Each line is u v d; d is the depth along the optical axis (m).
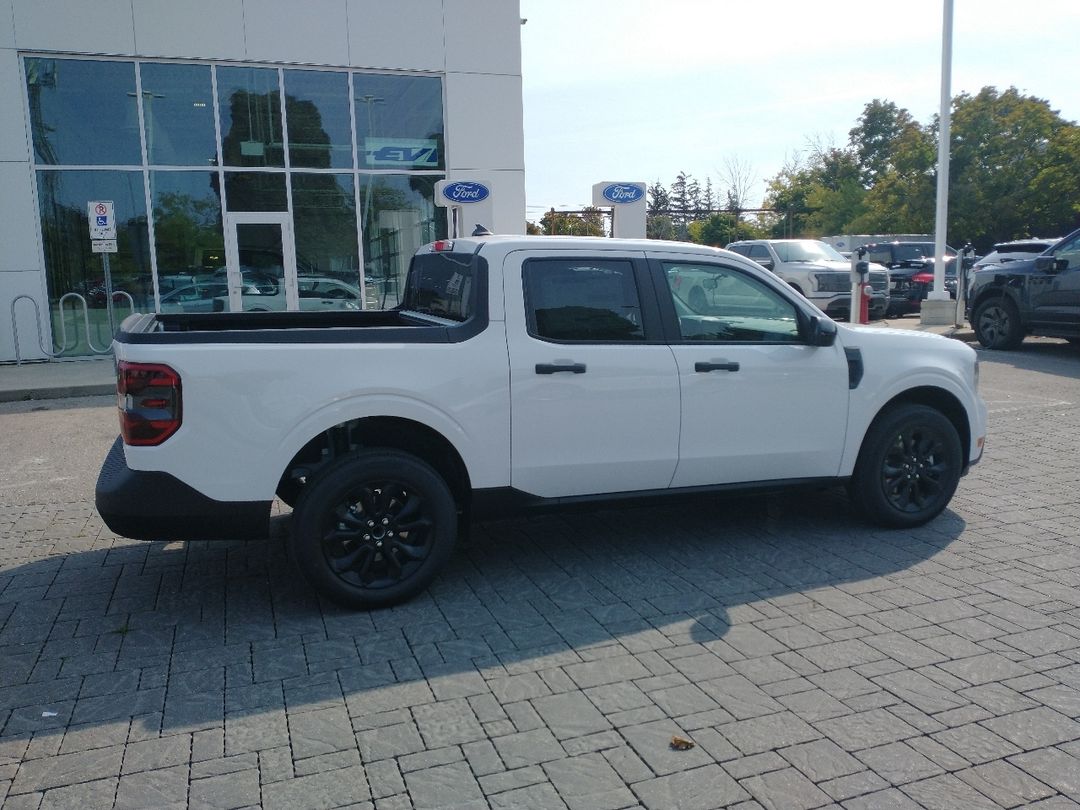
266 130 15.15
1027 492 6.59
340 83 15.45
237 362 4.30
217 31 14.59
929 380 5.70
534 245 4.92
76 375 12.81
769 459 5.37
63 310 14.54
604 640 4.23
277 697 3.73
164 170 14.74
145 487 4.26
